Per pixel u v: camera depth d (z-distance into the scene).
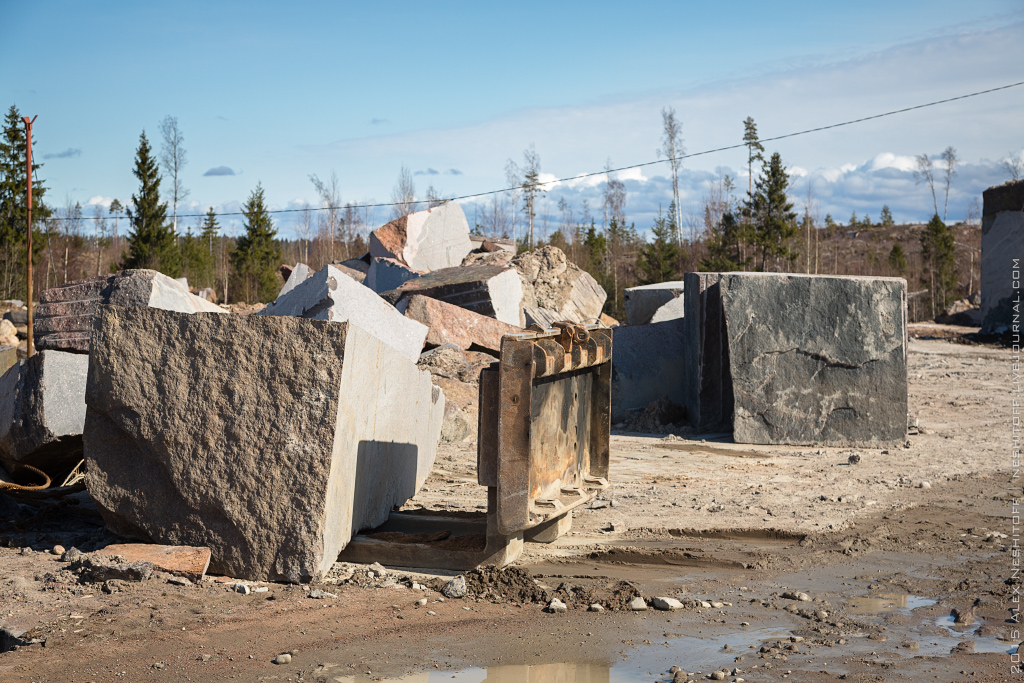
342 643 4.08
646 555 5.77
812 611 4.64
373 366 5.59
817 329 10.75
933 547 6.01
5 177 43.31
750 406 10.85
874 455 10.03
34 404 6.16
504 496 4.86
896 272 66.94
